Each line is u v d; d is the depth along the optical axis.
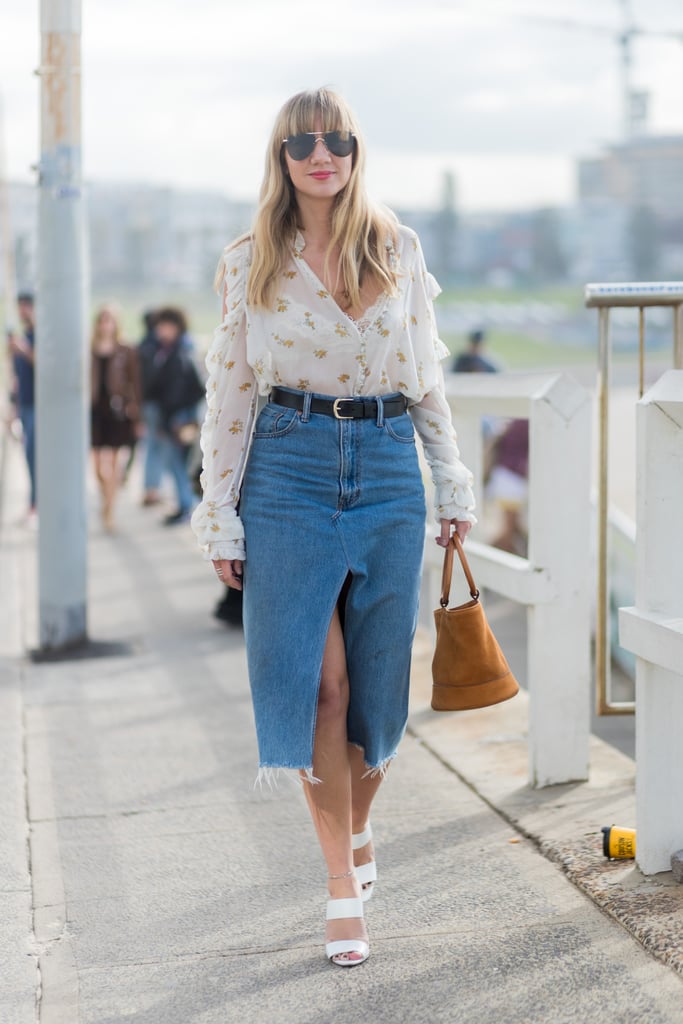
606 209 130.00
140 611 7.50
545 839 3.64
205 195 102.81
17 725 5.03
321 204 2.88
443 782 4.23
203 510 2.96
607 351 4.08
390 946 3.04
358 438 2.91
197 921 3.22
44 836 3.82
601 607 4.24
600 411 4.14
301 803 4.09
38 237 6.14
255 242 2.91
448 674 3.08
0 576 8.67
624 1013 2.67
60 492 6.33
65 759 4.57
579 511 3.99
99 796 4.18
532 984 2.82
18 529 11.09
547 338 106.00
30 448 11.26
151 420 11.70
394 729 3.12
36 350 6.28
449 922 3.16
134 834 3.83
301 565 2.90
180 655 6.31
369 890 3.26
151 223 102.75
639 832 3.33
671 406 3.15
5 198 18.09
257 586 2.93
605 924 3.11
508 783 4.16
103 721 5.08
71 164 6.07
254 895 3.37
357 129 2.87
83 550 6.42
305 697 2.89
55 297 6.19
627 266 129.62
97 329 10.91
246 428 2.98
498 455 9.08
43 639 6.41
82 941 3.12
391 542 2.96
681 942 2.92
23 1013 2.77
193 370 11.43
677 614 3.24
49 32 6.02
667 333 49.09
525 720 4.91
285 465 2.92
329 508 2.92
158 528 11.31
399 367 2.96
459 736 4.72
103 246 103.19
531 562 4.01
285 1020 2.71
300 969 2.94
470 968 2.91
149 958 3.02
